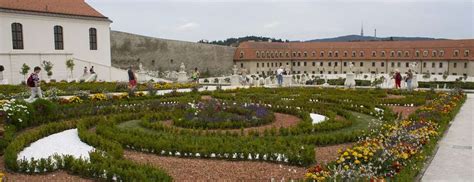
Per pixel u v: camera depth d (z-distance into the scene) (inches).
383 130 514.6
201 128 552.1
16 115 540.4
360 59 3157.0
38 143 470.9
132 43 2672.2
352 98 920.9
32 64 1667.1
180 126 573.0
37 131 496.7
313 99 941.2
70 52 1812.3
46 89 1091.3
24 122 551.5
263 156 401.1
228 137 470.6
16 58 1610.5
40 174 351.9
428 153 421.1
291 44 3432.6
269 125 602.9
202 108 667.4
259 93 1061.8
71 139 491.8
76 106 715.4
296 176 352.8
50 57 1723.7
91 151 407.5
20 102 574.2
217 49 3102.9
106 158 369.1
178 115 635.5
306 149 401.1
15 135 506.9
